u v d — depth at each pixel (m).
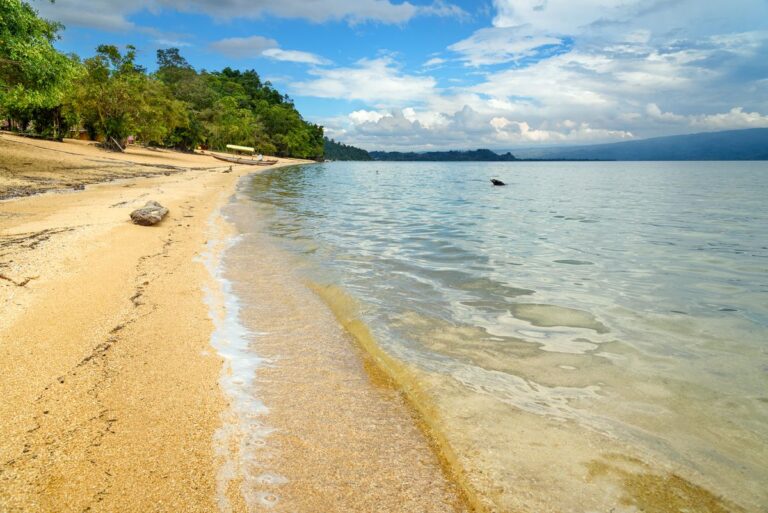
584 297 7.70
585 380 4.74
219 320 6.16
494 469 3.34
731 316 6.85
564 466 3.38
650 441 3.71
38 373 4.29
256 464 3.30
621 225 16.91
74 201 15.75
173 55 82.62
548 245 12.49
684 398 4.41
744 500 3.07
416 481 3.21
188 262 9.17
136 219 12.31
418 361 5.10
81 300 6.32
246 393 4.30
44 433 3.42
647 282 8.78
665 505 3.01
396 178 58.00
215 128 75.31
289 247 11.23
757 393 4.53
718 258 11.16
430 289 7.93
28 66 19.88
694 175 77.62
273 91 142.62
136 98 43.91
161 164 42.25
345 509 2.92
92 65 42.06
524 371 4.92
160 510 2.79
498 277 8.88
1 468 3.02
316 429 3.79
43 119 42.78
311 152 133.62
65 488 2.89
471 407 4.18
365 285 8.05
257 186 31.44
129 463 3.18
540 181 55.94
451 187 39.88
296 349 5.37
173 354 4.99
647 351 5.51
